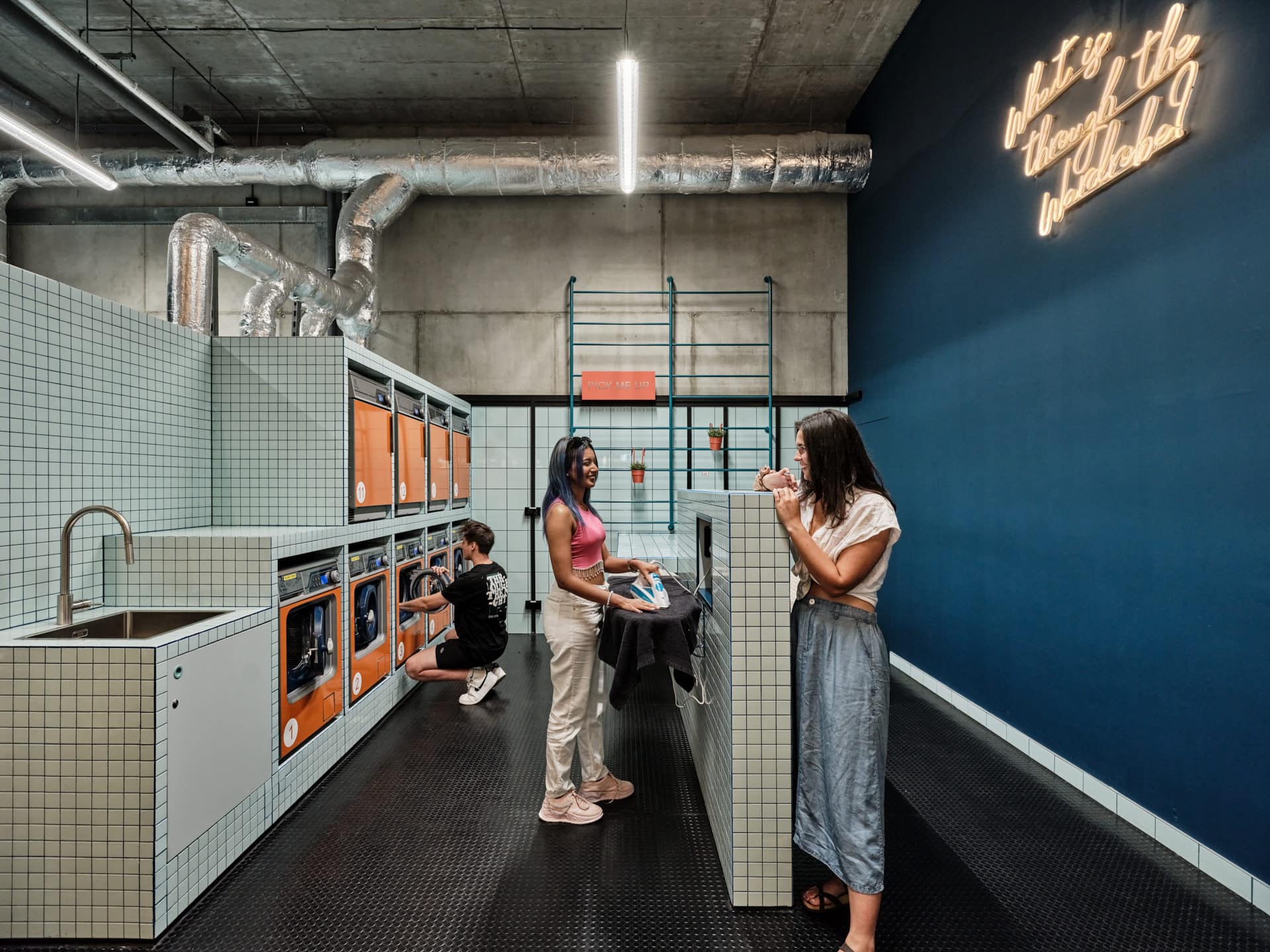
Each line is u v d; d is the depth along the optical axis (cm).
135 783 176
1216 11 200
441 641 411
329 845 223
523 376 566
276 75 498
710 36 452
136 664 176
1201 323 206
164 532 275
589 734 248
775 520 187
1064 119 276
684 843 223
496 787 266
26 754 176
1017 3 311
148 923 175
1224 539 197
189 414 296
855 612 169
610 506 557
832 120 564
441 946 173
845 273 567
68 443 226
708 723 236
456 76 500
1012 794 261
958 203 367
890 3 419
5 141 531
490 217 566
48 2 412
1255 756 187
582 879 202
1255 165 188
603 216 566
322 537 280
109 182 402
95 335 240
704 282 566
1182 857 213
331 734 284
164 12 424
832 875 209
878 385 492
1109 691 247
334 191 557
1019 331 307
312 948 172
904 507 445
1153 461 225
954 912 187
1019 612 306
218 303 564
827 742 171
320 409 311
